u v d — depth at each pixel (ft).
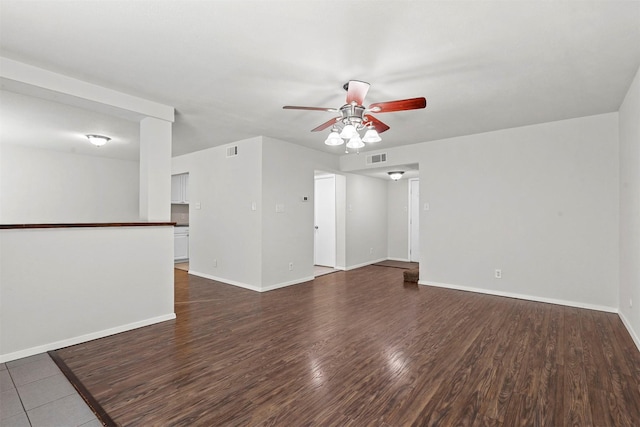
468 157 15.14
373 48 7.38
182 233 25.55
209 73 8.66
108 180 20.90
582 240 12.43
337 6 5.90
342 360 7.97
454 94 10.09
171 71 8.55
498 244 14.34
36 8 5.91
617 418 5.70
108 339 9.33
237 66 8.26
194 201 19.10
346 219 21.35
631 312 9.61
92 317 9.31
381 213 25.40
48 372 7.38
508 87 9.57
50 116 12.19
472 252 15.06
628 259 10.05
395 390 6.62
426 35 6.86
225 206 17.04
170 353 8.39
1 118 12.44
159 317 10.82
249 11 6.05
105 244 9.63
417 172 22.17
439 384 6.84
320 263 22.77
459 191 15.42
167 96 10.25
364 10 6.01
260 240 15.16
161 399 6.31
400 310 12.16
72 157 19.45
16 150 17.46
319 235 22.81
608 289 11.90
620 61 7.98
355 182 22.30
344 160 20.08
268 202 15.49
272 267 15.70
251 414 5.83
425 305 12.82
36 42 7.13
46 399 6.31
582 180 12.42
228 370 7.48
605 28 6.59
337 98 10.43
